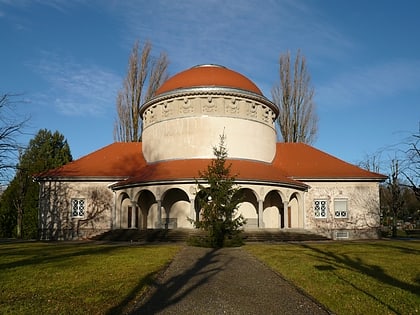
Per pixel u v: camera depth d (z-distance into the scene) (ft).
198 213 108.27
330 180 125.90
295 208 123.03
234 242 77.82
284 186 113.39
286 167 129.59
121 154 137.59
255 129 122.93
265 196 110.32
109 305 31.65
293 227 120.37
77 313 29.58
